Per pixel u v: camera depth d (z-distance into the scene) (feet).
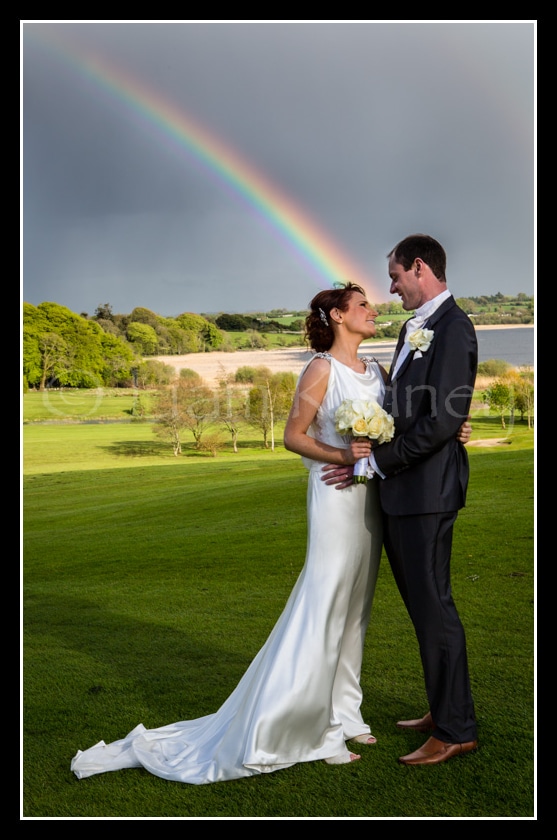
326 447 11.60
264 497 48.85
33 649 17.78
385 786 10.19
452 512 11.11
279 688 10.66
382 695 13.51
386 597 20.85
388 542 11.71
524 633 16.80
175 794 10.19
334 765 10.89
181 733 11.75
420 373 11.20
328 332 12.19
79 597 24.35
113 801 10.03
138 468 74.18
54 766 11.20
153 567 29.43
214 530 38.45
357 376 11.95
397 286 11.93
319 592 11.24
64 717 13.14
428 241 11.73
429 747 10.96
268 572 26.76
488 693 13.30
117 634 19.04
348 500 11.55
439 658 10.99
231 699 11.78
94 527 44.45
